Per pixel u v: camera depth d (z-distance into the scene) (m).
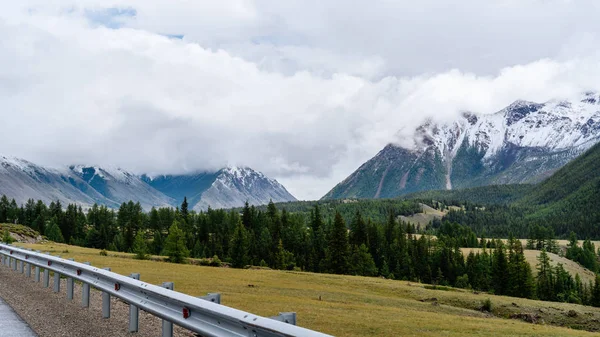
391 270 131.25
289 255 127.25
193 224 167.12
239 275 62.50
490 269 119.62
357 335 24.31
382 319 31.41
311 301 39.50
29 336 8.57
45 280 16.77
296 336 4.62
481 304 63.19
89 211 190.12
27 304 12.44
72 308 11.97
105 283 10.97
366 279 78.75
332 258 114.00
